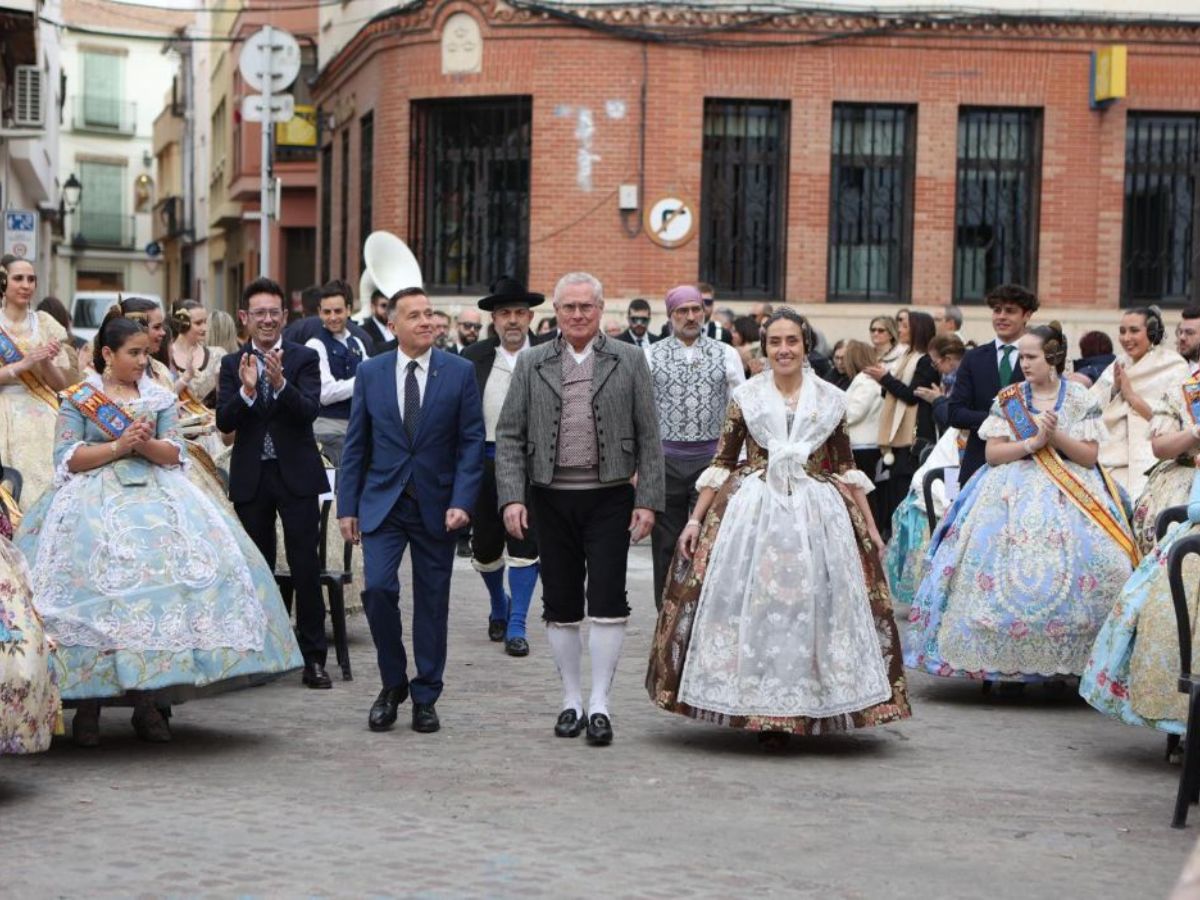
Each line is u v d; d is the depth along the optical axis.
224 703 8.70
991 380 9.99
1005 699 9.23
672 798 6.77
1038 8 22.16
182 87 56.12
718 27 21.73
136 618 7.27
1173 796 7.02
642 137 21.78
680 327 10.66
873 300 22.44
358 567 10.86
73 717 8.27
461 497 8.07
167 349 9.88
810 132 21.97
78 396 7.59
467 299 22.52
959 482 10.16
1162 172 22.83
